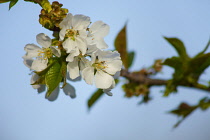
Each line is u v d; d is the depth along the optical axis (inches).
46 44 18.9
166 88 23.1
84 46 18.6
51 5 18.8
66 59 18.5
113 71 19.4
